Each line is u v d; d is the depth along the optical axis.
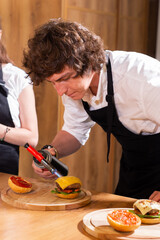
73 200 1.17
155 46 3.70
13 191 1.25
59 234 0.95
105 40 3.30
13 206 1.15
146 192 1.56
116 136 1.54
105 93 1.38
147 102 1.28
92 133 3.31
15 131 1.75
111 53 1.37
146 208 1.02
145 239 0.92
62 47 1.08
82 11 3.06
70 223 1.03
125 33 3.48
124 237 0.92
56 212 1.11
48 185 1.33
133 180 1.60
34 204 1.12
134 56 1.34
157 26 3.65
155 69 1.28
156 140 1.45
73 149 1.62
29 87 1.83
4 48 1.86
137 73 1.29
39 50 1.11
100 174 3.42
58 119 2.96
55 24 1.14
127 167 1.64
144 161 1.54
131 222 0.96
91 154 3.33
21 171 3.12
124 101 1.35
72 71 1.12
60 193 1.20
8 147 1.80
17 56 2.99
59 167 1.32
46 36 1.11
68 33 1.11
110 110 1.38
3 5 2.96
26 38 2.96
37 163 1.35
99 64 1.21
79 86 1.17
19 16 2.96
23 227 0.99
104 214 1.06
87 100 1.46
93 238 0.94
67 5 2.93
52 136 3.02
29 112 1.81
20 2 2.96
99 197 1.26
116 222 0.94
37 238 0.92
